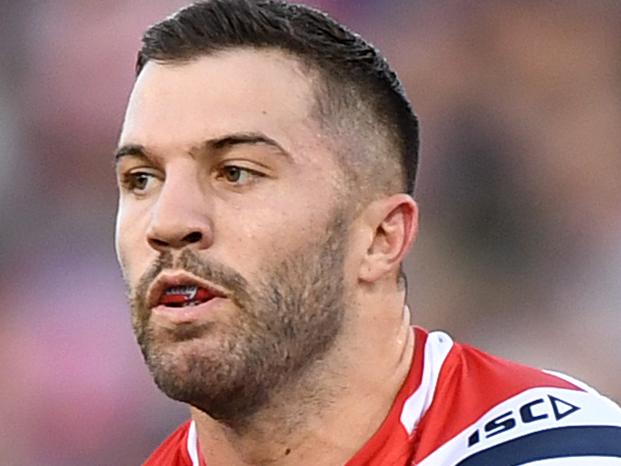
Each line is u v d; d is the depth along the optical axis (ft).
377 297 22.20
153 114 20.89
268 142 20.61
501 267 59.57
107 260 63.36
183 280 20.21
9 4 68.49
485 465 22.15
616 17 64.85
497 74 64.23
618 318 58.34
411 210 22.45
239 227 20.40
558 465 21.98
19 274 63.05
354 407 22.09
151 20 67.72
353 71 21.88
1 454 59.31
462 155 62.08
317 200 21.02
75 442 59.16
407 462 22.38
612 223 60.75
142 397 59.47
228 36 21.21
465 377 23.79
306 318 20.97
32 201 65.16
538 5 65.21
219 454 22.31
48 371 60.08
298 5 22.03
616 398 56.95
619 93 63.72
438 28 65.46
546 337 58.08
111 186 65.77
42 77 67.10
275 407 21.36
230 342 20.29
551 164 62.08
